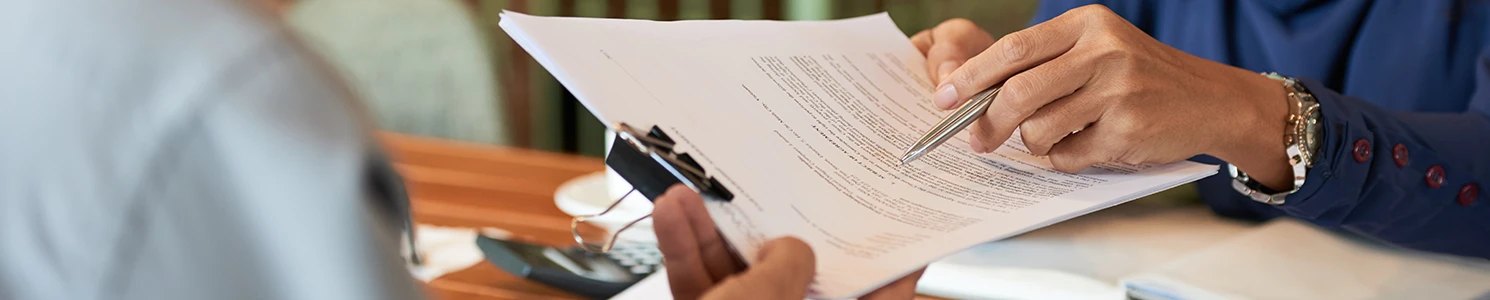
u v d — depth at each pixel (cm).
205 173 22
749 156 47
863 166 52
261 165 22
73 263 21
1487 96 80
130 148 21
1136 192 52
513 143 250
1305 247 64
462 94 150
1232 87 62
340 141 23
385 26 154
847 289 40
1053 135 55
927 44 73
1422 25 99
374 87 153
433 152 118
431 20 152
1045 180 55
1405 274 61
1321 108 65
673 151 44
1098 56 54
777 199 45
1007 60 55
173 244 21
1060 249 65
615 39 49
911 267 42
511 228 85
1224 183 73
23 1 22
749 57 55
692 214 41
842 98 58
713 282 43
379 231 23
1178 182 54
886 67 64
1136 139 56
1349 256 63
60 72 21
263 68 22
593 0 252
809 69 58
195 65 22
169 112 21
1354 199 66
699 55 52
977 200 51
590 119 253
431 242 79
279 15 25
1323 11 104
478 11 245
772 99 53
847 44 64
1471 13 98
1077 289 60
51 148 21
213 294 22
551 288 68
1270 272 59
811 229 44
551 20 47
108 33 21
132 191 21
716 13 255
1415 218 67
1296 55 103
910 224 47
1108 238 66
